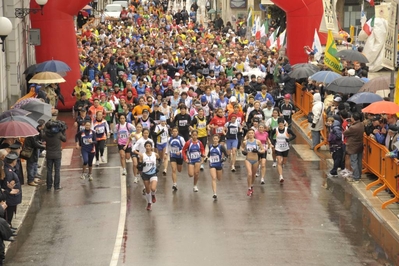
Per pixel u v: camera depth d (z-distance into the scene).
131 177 53.31
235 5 156.88
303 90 73.31
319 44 81.75
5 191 40.16
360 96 52.91
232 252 37.56
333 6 78.44
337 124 52.50
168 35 128.38
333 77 65.62
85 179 52.81
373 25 92.19
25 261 36.94
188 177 53.22
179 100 64.12
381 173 48.09
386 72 91.00
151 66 88.56
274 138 55.41
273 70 86.62
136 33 125.31
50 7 78.31
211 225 42.12
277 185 50.78
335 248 38.16
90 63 81.94
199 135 56.44
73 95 74.56
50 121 50.06
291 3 85.81
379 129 49.69
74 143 64.50
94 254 37.75
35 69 71.19
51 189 50.41
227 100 64.25
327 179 52.16
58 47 78.94
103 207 46.09
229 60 86.31
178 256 37.12
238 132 58.09
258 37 111.25
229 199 47.47
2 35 48.22
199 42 113.81
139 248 38.47
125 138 53.56
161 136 54.09
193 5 185.00
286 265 35.66
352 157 50.66
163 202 46.97
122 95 66.81
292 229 41.28
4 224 35.16
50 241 39.97
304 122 70.69
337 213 44.31
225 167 56.00
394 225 41.81
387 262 36.09
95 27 125.12
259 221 42.78
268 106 58.41
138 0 178.62
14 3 74.62
